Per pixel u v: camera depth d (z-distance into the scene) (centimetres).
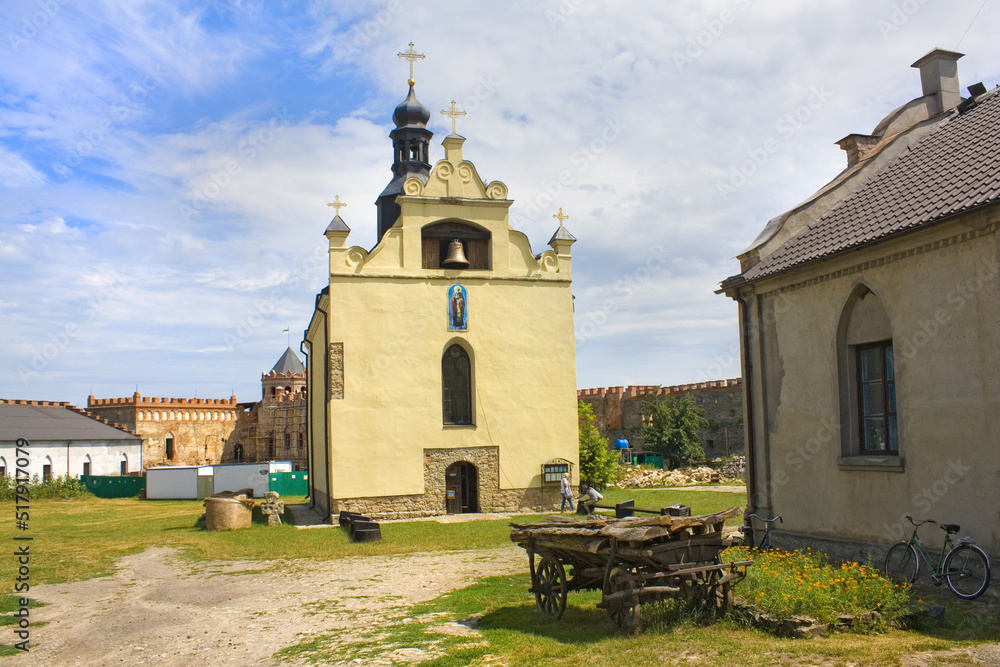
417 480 2805
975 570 1069
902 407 1240
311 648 1013
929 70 1725
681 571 968
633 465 4781
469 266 2978
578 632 1007
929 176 1348
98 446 5681
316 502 3494
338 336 2775
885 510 1273
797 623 927
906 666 786
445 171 2948
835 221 1488
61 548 2133
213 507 2523
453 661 905
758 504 1581
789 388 1503
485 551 1856
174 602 1381
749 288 1602
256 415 7494
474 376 2917
